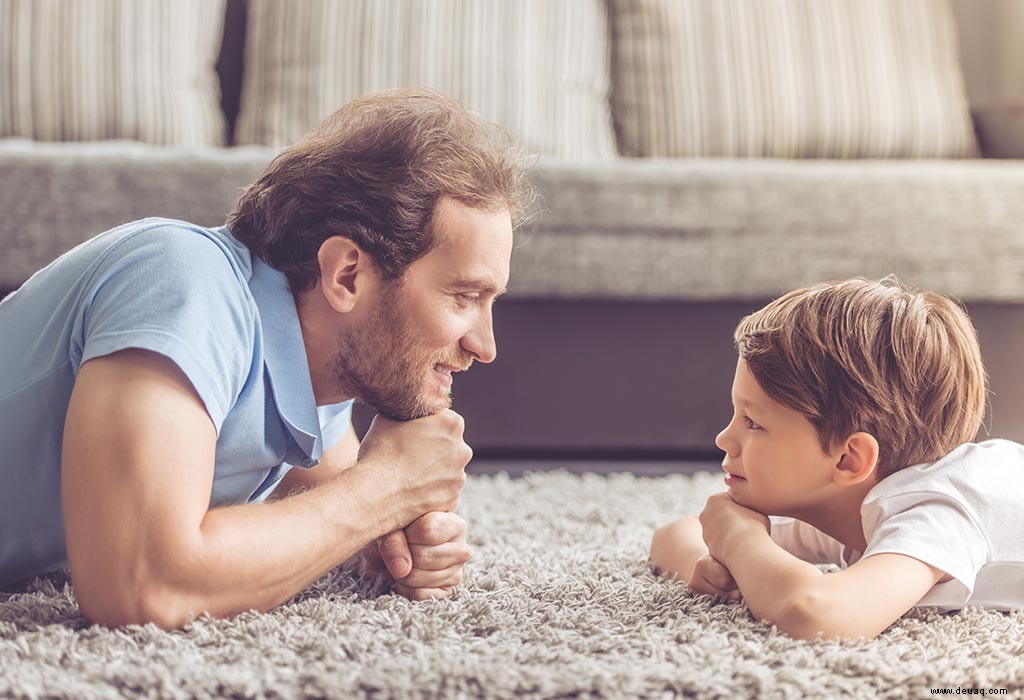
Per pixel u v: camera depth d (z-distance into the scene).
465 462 1.10
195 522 0.89
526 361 2.06
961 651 0.94
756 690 0.83
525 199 1.14
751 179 2.03
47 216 1.89
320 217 1.03
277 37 2.46
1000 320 2.10
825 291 1.20
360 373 1.06
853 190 2.04
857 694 0.84
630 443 2.09
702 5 2.56
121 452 0.87
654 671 0.84
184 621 0.91
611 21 2.61
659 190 2.01
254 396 1.00
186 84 2.46
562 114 2.46
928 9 2.63
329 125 1.11
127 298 0.94
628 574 1.25
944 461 1.14
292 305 1.05
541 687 0.81
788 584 1.01
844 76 2.54
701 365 2.08
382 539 1.10
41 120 2.32
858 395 1.12
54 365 0.98
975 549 1.06
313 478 1.30
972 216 2.05
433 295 1.03
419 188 1.02
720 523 1.15
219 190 1.92
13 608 1.00
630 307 2.06
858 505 1.18
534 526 1.52
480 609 1.03
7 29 2.33
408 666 0.84
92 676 0.80
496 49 2.44
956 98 2.58
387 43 2.42
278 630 0.92
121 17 2.39
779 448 1.14
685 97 2.52
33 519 1.05
